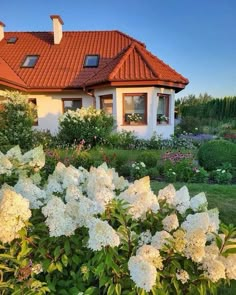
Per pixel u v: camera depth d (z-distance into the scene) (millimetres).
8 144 8234
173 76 10734
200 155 6742
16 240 1650
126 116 10789
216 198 4094
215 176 5594
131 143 9906
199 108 19969
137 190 1978
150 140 10234
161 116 10969
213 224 1778
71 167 2498
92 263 1592
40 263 1626
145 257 1466
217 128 16078
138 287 1438
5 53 13750
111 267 1526
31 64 13117
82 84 11750
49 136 10164
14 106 9117
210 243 1804
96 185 1976
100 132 9445
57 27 14039
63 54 13641
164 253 1582
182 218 1964
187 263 1562
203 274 1535
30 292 1511
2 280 1554
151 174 5754
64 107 12773
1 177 2518
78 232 1773
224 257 1595
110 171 2529
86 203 1701
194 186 4828
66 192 1997
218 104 19172
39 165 2777
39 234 1717
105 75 10672
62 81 12094
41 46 14242
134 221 1794
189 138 11789
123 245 1620
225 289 2084
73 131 9461
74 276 1664
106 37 14875
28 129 9109
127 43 14180
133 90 10375
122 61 10797
